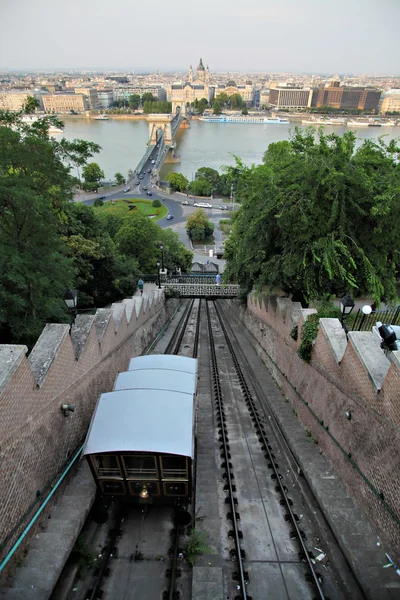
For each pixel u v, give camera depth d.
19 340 12.60
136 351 16.69
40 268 12.30
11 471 6.27
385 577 6.36
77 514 7.48
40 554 6.52
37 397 7.24
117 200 95.38
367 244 13.00
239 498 8.56
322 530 7.64
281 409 12.61
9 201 11.45
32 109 14.16
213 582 6.46
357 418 7.98
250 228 14.16
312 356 10.87
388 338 8.43
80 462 9.12
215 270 48.59
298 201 12.38
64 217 16.42
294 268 12.86
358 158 12.83
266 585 6.62
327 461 9.44
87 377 10.16
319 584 6.54
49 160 12.94
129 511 8.28
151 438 7.60
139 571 6.94
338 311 12.88
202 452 10.21
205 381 15.30
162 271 35.88
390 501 6.62
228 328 24.80
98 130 193.88
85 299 24.59
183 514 7.74
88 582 6.72
